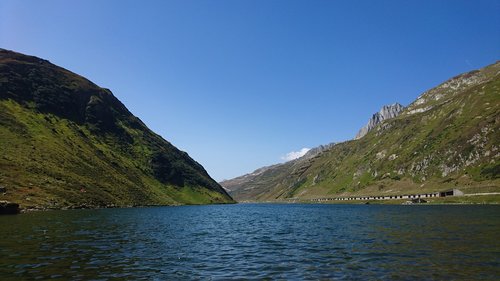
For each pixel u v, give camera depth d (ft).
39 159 517.14
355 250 131.34
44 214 323.78
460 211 378.32
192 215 404.77
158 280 86.99
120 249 134.10
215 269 100.53
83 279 85.76
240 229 233.14
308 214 431.43
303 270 98.17
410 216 323.98
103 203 504.84
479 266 97.76
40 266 98.02
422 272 91.97
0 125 561.84
